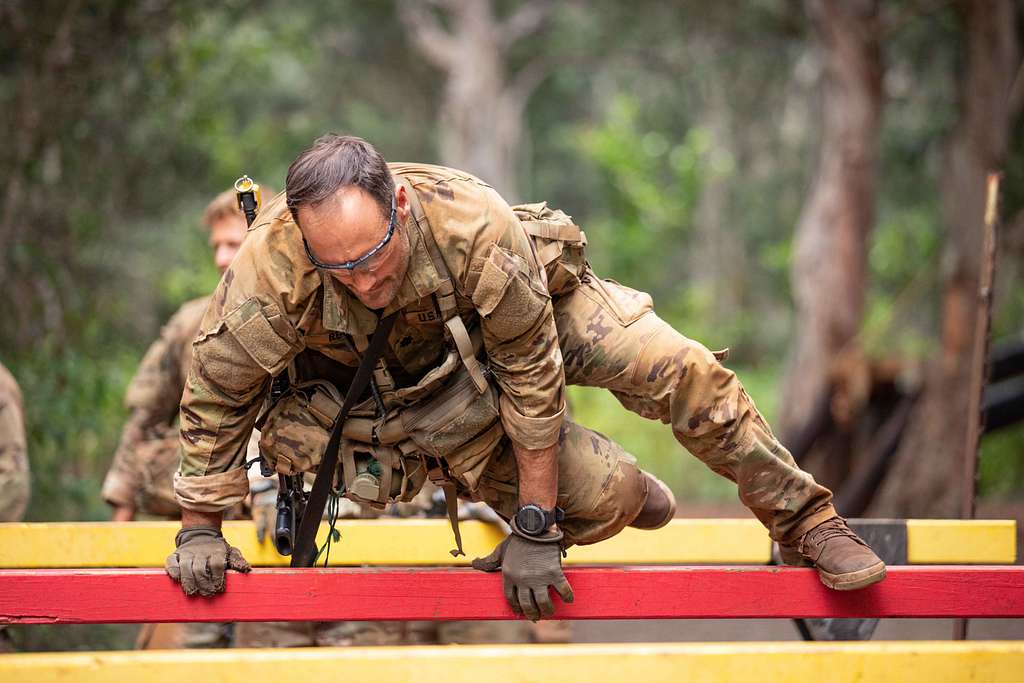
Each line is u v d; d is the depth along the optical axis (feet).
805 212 113.60
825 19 107.96
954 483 84.28
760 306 216.33
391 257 18.35
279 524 23.45
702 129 197.06
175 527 27.84
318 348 20.68
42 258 53.98
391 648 19.58
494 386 20.33
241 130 155.53
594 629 54.90
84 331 57.93
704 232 216.54
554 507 20.36
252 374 19.84
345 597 20.68
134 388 35.35
